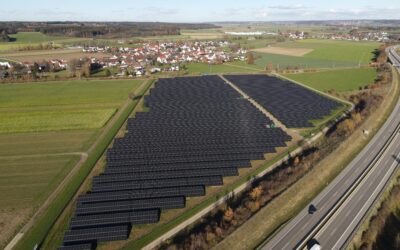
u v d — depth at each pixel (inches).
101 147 5034.5
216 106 7135.8
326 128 5816.9
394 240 3051.2
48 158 4675.2
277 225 3184.1
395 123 5880.9
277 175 4037.9
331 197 3609.7
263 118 6269.7
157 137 5339.6
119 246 2982.3
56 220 3346.5
